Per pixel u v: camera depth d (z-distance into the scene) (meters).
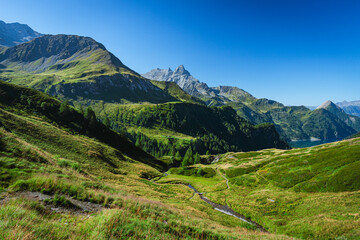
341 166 52.28
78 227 9.28
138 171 79.75
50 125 76.25
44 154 29.64
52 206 11.80
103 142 101.75
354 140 73.62
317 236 29.86
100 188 22.06
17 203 9.95
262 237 19.67
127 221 10.79
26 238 6.57
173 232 12.87
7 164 17.05
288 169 65.00
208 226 21.03
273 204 47.34
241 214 47.12
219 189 68.44
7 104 85.75
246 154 118.75
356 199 37.81
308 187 50.00
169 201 44.53
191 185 76.94
